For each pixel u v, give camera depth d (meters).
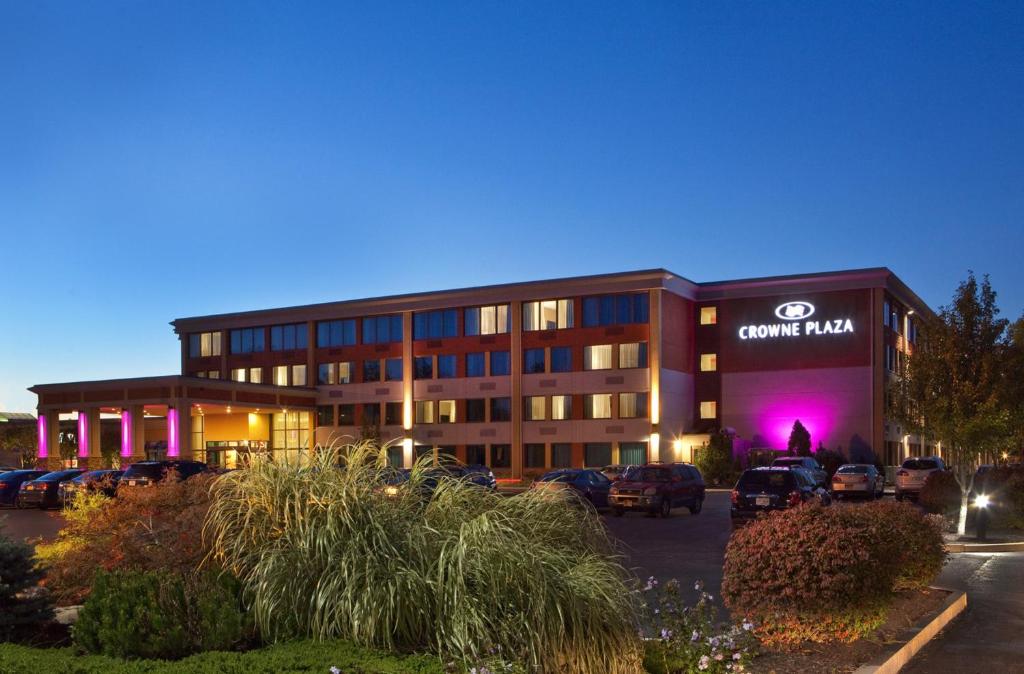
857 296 53.31
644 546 20.28
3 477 38.75
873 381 52.41
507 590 7.27
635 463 54.12
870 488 36.28
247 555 7.90
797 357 54.66
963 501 21.06
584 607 7.57
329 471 8.19
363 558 7.33
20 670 6.20
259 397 60.06
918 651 9.46
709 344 57.44
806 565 8.88
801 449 51.38
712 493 43.97
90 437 58.09
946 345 21.44
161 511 10.09
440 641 6.87
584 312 56.72
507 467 58.38
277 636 7.16
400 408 62.88
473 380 60.16
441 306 61.53
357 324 65.19
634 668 7.89
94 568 9.41
